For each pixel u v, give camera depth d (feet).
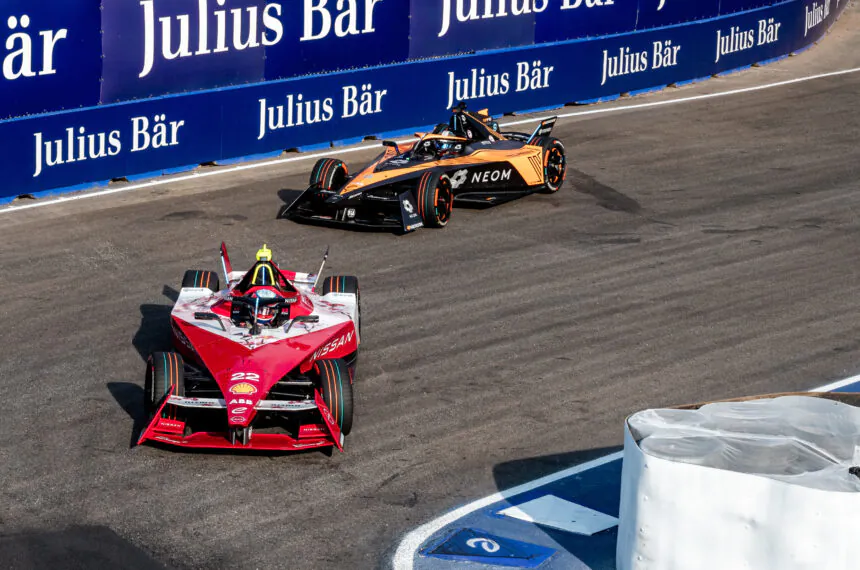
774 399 80.48
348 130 205.57
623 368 109.91
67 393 101.24
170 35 178.91
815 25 315.99
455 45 220.02
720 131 220.02
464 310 125.29
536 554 75.87
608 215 164.86
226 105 187.42
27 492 82.79
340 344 100.12
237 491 83.87
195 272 113.19
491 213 165.17
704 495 66.28
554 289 132.87
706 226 159.74
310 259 142.10
